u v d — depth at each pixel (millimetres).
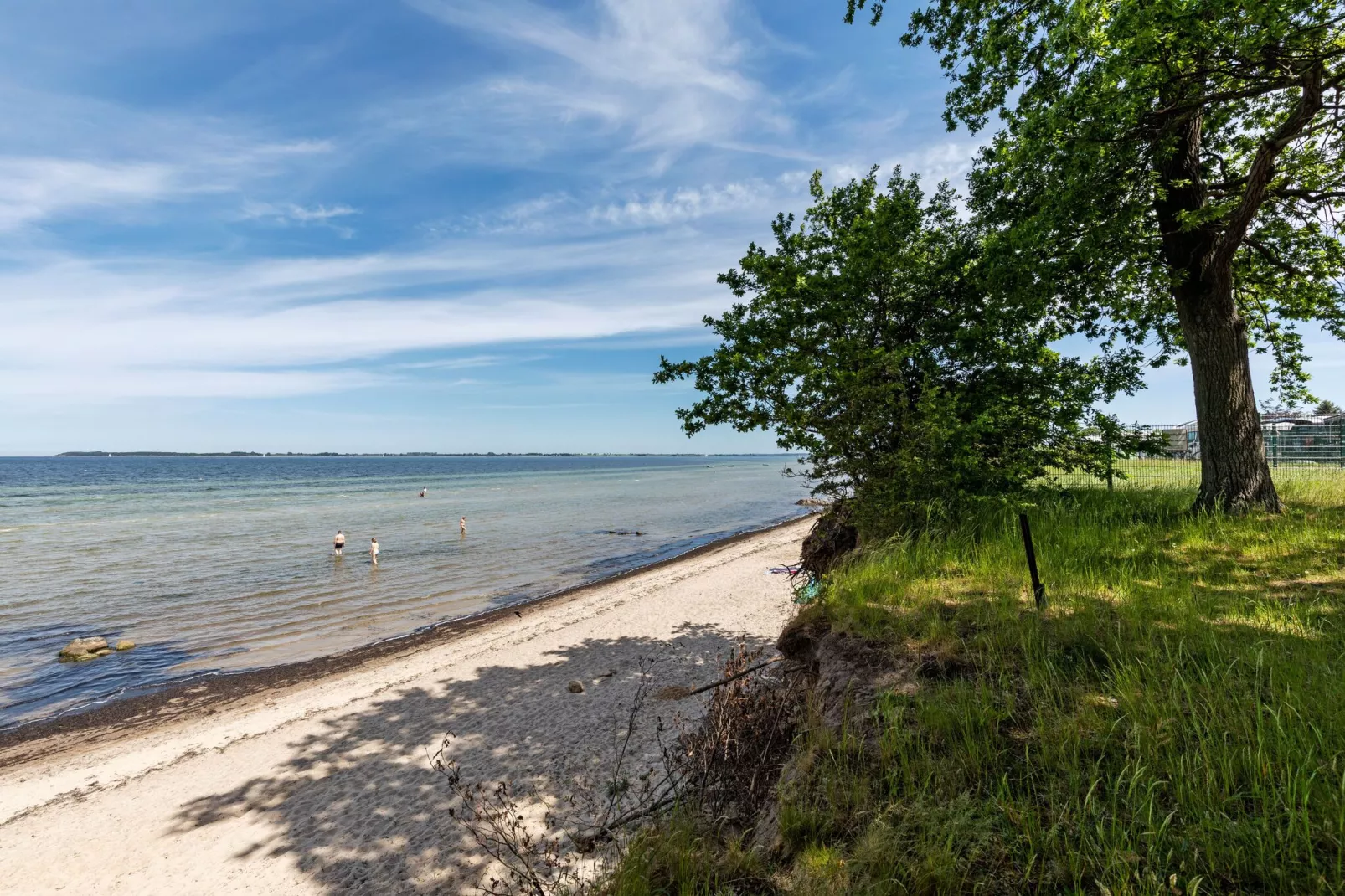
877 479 7867
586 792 6293
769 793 4289
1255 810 2678
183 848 6035
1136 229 9445
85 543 31016
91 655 13516
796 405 8562
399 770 7273
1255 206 7977
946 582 6395
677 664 10492
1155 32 6840
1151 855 2539
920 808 3137
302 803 6707
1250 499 8492
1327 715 3131
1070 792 3039
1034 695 3902
